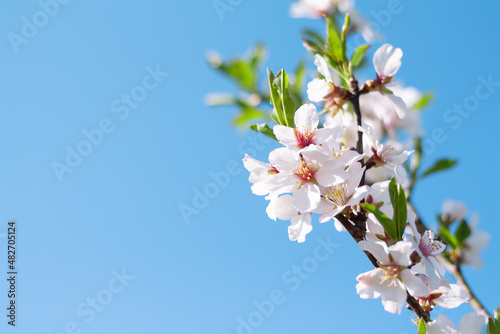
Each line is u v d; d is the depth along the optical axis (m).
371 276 0.66
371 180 0.75
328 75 0.70
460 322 0.66
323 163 0.67
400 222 0.65
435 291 0.68
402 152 0.72
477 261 0.74
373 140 0.69
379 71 0.72
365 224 0.66
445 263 0.73
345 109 0.72
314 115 0.68
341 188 0.66
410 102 0.80
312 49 0.72
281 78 0.68
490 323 0.65
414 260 0.66
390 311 0.66
